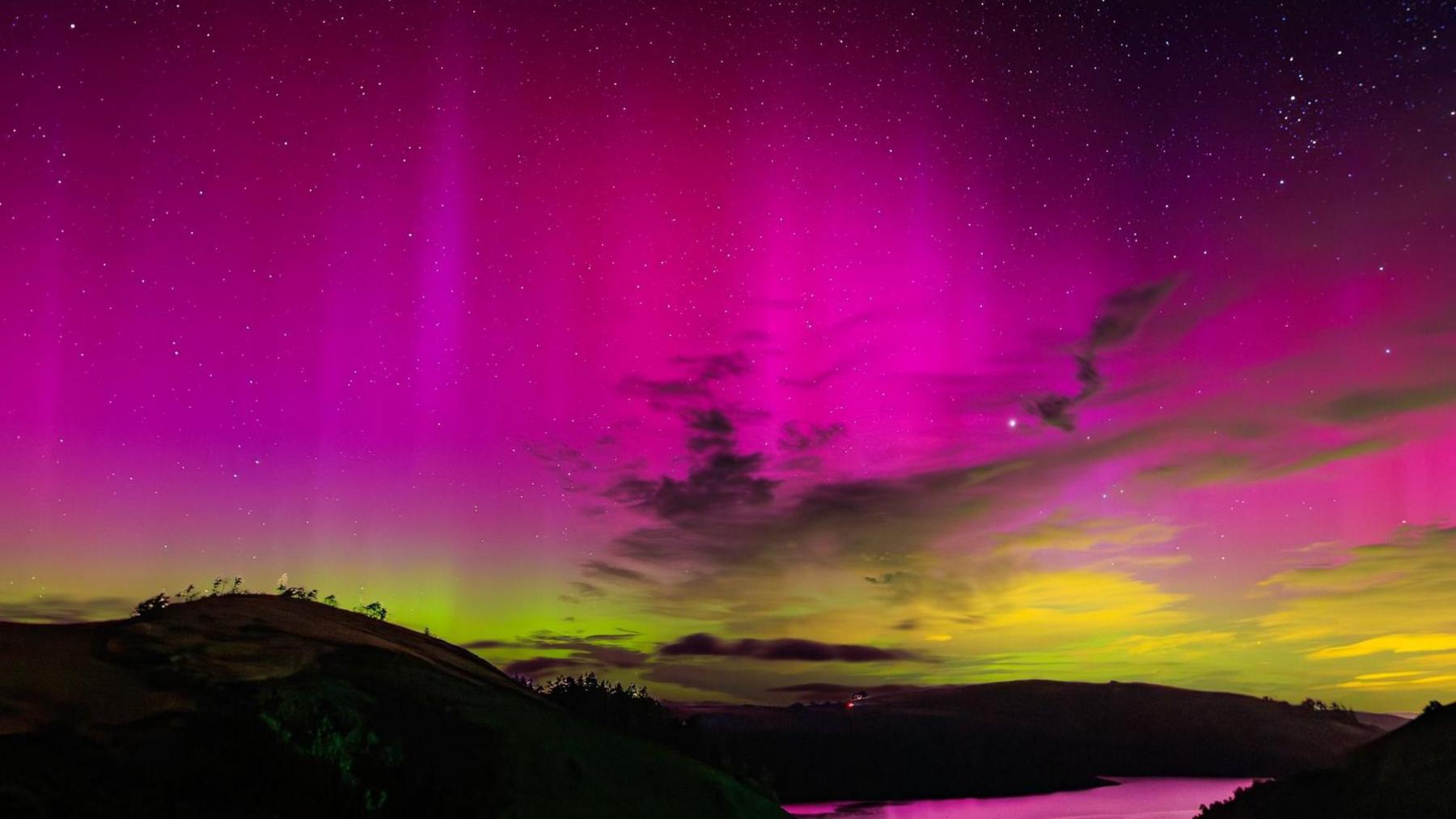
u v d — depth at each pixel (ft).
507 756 40.75
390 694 42.24
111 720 33.01
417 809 34.65
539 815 37.86
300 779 32.86
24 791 27.37
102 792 28.68
